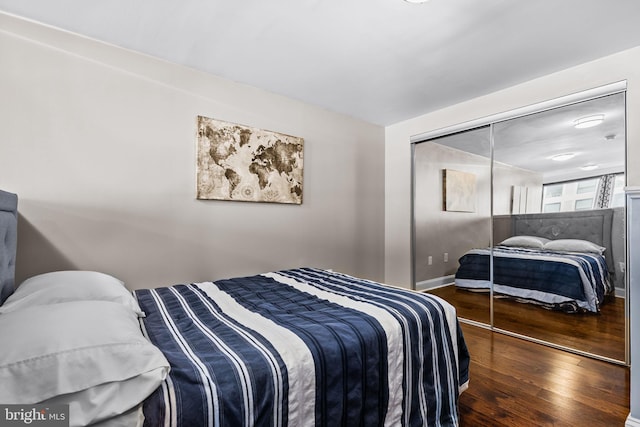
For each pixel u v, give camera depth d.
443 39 2.08
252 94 2.81
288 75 2.61
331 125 3.42
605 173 2.31
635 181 2.16
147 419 0.82
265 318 1.47
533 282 2.70
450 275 3.33
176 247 2.39
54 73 1.95
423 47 2.18
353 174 3.63
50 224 1.92
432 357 1.54
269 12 1.81
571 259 2.47
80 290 1.47
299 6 1.76
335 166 3.46
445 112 3.34
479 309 3.08
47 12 1.82
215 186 2.55
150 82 2.29
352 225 3.62
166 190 2.35
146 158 2.26
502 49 2.20
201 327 1.35
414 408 1.42
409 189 3.72
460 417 1.61
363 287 2.07
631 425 1.44
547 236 2.61
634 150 2.17
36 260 1.88
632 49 2.18
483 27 1.95
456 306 3.27
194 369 0.96
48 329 0.86
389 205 3.94
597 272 2.34
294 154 3.06
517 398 1.78
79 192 2.02
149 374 0.85
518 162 2.79
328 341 1.22
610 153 2.29
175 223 2.38
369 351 1.28
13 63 1.83
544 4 1.73
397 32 2.00
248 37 2.07
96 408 0.76
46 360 0.77
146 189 2.26
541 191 2.65
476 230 3.11
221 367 0.99
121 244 2.16
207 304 1.72
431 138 3.50
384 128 4.00
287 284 2.21
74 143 2.00
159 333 1.28
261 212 2.85
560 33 2.01
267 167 2.86
